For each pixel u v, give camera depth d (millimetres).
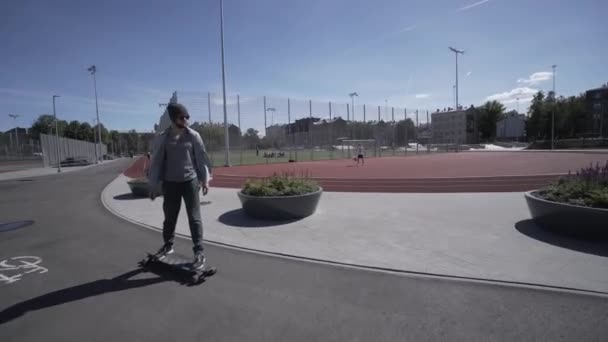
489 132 78062
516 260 4254
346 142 35562
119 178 18797
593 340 2533
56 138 36844
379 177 15492
